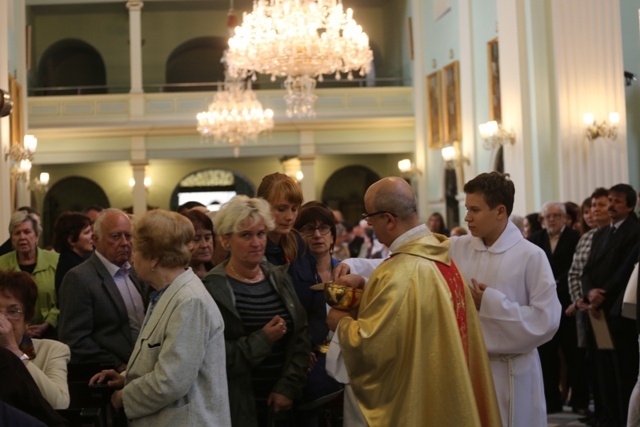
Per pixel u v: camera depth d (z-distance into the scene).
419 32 23.16
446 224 21.50
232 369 4.20
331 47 15.59
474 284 4.47
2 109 6.13
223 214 4.36
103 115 23.95
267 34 15.58
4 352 3.53
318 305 4.86
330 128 24.09
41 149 23.84
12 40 17.39
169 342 3.70
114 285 5.18
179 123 23.84
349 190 28.02
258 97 24.06
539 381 4.63
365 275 4.80
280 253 4.93
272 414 4.32
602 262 7.70
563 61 14.16
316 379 4.64
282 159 26.73
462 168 19.69
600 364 7.73
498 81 17.50
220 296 4.30
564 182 14.08
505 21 15.18
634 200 7.74
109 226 5.18
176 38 27.58
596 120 14.17
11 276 4.06
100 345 5.10
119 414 4.70
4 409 2.95
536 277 4.57
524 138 14.70
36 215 7.04
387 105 24.06
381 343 3.78
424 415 3.80
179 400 3.76
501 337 4.42
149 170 27.06
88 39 27.34
